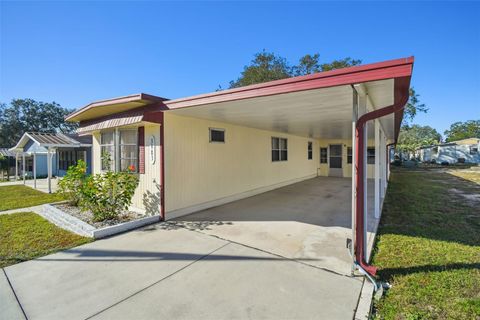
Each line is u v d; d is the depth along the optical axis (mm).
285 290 2543
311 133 10945
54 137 11648
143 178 5570
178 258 3354
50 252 3570
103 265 3148
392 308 2230
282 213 5945
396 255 3379
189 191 5875
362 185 2918
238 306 2275
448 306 2238
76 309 2234
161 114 5152
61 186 6711
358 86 2740
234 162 7496
